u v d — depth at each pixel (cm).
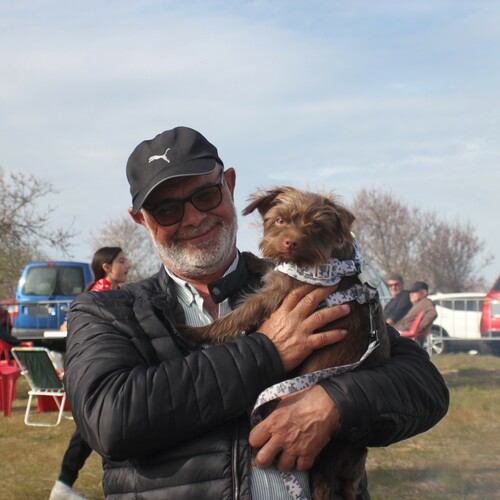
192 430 253
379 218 5653
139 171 297
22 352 995
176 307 304
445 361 1606
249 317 297
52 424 989
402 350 302
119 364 265
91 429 255
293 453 259
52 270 2045
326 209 309
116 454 252
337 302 288
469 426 879
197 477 254
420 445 790
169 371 255
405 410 269
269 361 263
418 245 5784
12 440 889
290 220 307
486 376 1367
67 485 612
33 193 3016
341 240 311
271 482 260
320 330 289
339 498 279
